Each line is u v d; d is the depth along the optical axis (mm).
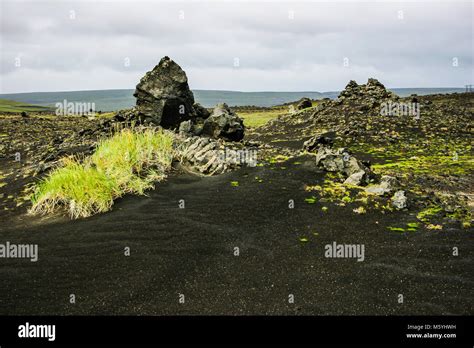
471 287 7578
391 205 11742
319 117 35812
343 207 11555
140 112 23344
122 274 8109
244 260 8695
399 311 6867
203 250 9117
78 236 9891
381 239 9695
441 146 25391
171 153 15719
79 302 7203
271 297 7293
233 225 10430
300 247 9305
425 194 13297
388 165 20281
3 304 7180
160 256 8828
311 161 15289
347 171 14297
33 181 14555
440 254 8906
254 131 38656
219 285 7703
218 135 20578
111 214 11180
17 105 159250
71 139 23625
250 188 12883
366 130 29500
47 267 8445
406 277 7957
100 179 12266
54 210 11789
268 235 9922
